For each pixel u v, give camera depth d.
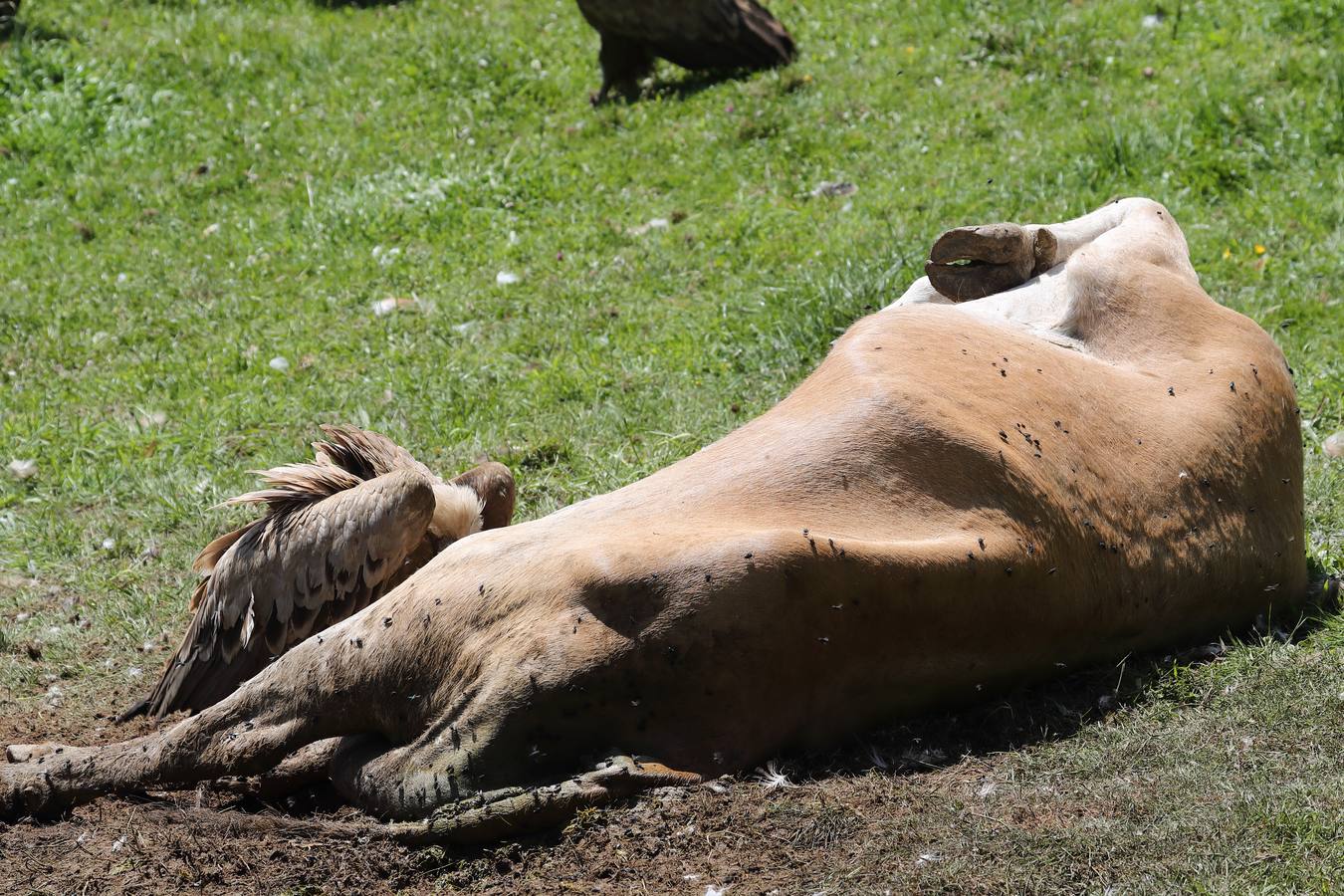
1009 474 14.76
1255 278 28.64
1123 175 33.97
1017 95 39.75
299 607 17.39
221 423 28.75
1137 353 17.45
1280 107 35.62
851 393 15.25
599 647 13.34
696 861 12.58
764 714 13.60
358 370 30.66
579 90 46.88
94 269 38.09
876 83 42.38
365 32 53.22
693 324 30.44
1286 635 16.53
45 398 30.83
